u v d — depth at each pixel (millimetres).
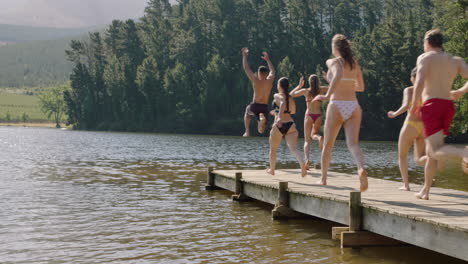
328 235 8352
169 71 101688
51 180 16516
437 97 6133
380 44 76688
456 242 5543
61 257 6895
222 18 109250
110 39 129750
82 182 15984
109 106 110625
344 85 7926
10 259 6781
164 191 13828
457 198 8008
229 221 9508
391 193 8625
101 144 48625
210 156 30594
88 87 114750
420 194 7914
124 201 11938
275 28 104062
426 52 6473
